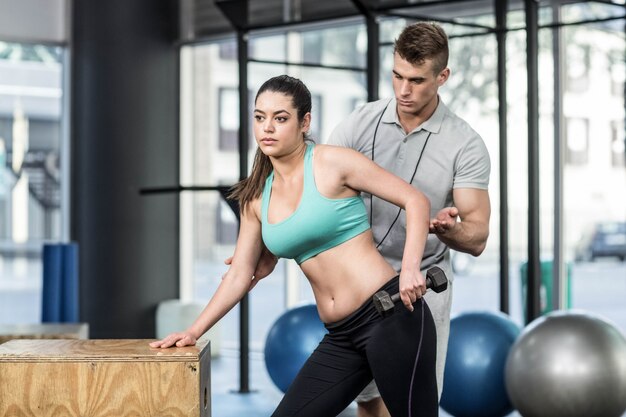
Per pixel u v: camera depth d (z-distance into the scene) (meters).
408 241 3.44
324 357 3.66
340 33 10.59
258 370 10.36
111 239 10.68
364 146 4.33
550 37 8.89
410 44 3.86
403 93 3.93
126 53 10.66
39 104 11.23
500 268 7.97
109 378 3.53
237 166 11.74
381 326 3.49
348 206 3.53
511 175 9.23
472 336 6.95
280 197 3.59
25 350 3.63
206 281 11.72
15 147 11.24
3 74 11.16
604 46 8.76
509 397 6.66
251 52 11.34
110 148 10.66
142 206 10.84
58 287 9.36
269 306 11.66
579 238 9.11
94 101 10.63
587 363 6.31
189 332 3.75
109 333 10.68
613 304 9.40
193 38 10.96
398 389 3.49
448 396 6.99
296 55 10.70
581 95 8.89
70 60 10.91
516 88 9.10
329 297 3.62
